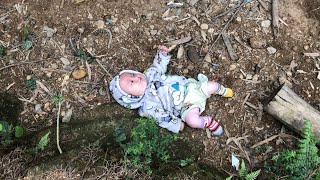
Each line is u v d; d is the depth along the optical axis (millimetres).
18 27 1138
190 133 1053
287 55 1111
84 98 1085
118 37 1134
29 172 909
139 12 1149
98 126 1025
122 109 1062
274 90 1069
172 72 1111
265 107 1033
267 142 1050
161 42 1133
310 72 1098
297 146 1035
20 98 1082
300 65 1104
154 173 934
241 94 1085
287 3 1149
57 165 914
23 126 1063
